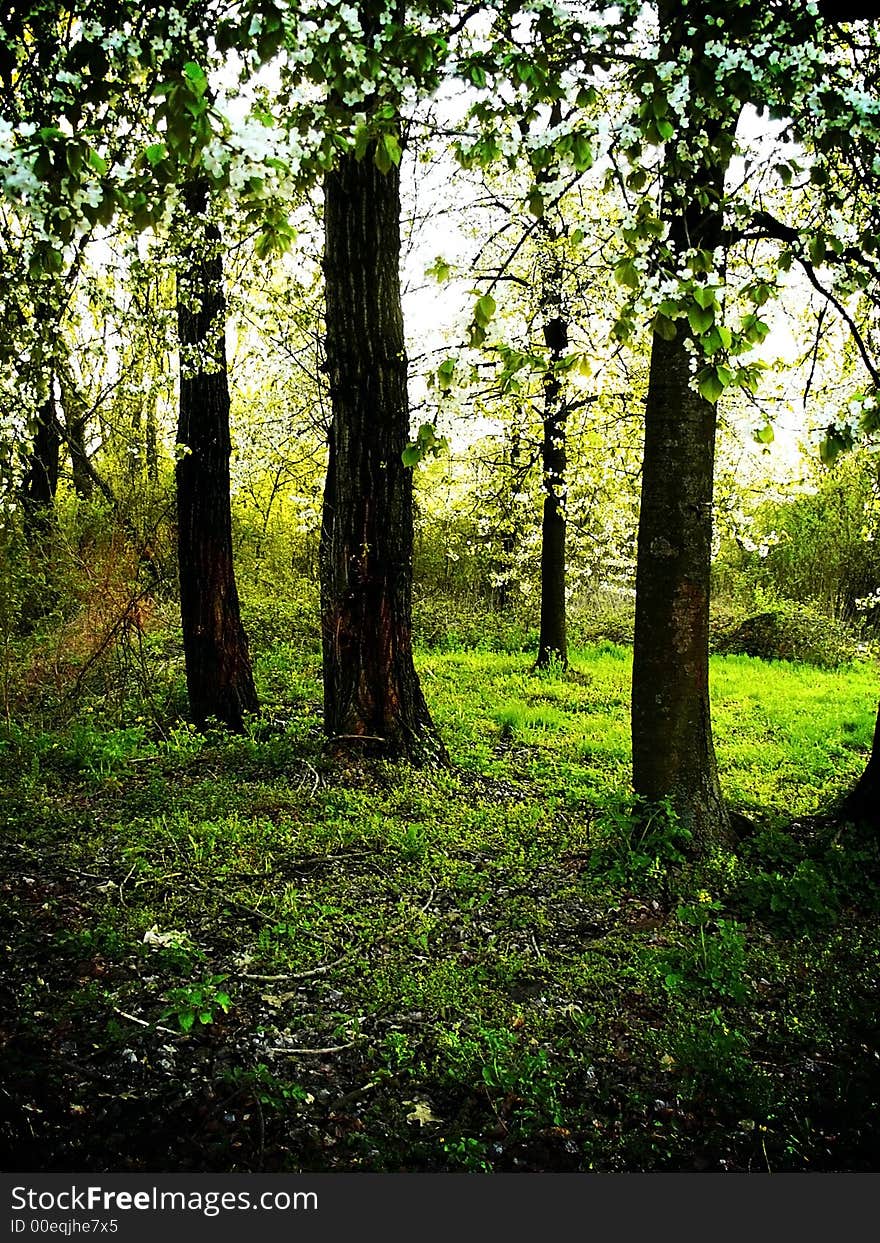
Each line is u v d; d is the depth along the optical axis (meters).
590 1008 4.27
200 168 2.64
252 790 6.95
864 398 2.95
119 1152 3.17
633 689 6.41
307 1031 3.94
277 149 2.55
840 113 2.86
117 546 10.66
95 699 9.48
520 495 13.67
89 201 2.38
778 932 5.12
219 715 9.14
